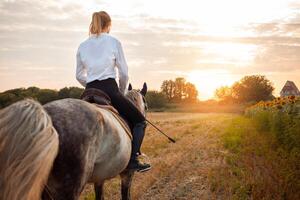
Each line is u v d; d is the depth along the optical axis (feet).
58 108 13.87
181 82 408.26
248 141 51.52
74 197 13.37
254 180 28.43
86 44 18.60
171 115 238.07
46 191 12.85
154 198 28.07
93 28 18.67
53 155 11.97
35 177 11.44
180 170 37.01
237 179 30.66
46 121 12.12
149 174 35.12
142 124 19.48
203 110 320.70
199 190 29.71
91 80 18.25
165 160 43.09
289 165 29.45
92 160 14.48
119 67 18.76
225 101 397.39
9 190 11.24
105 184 31.96
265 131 60.59
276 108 54.34
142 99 23.84
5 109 12.10
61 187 13.12
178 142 61.62
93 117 14.51
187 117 200.23
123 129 17.20
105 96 17.94
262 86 390.63
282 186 25.72
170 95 408.26
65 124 13.41
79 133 13.60
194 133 79.92
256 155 38.65
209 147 53.06
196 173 35.53
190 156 45.47
